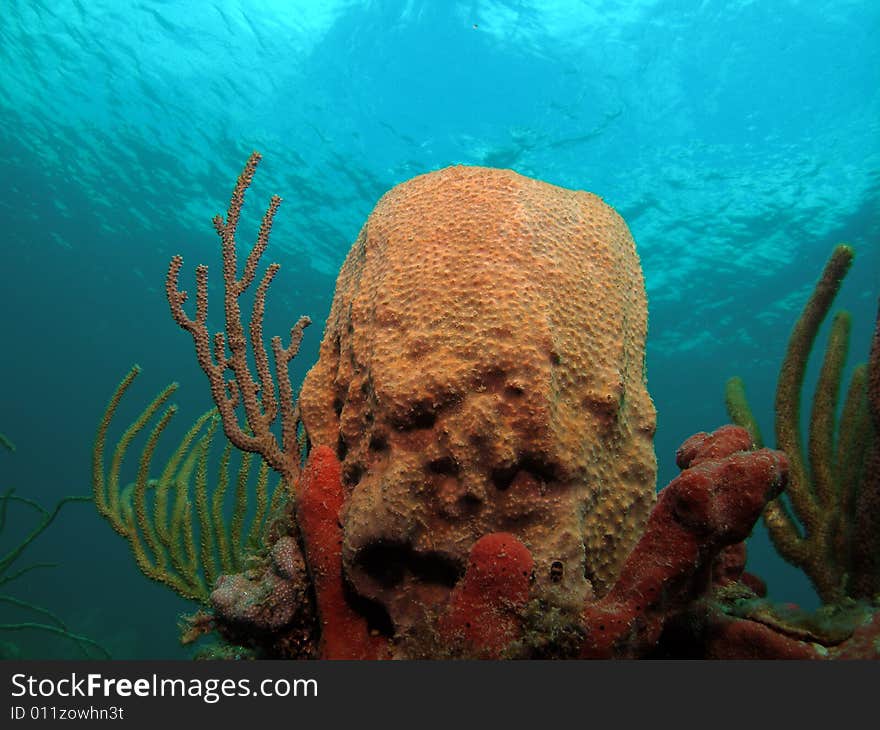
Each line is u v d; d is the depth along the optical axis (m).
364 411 2.08
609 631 1.50
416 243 2.28
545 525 1.85
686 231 18.56
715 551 1.54
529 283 2.12
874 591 2.29
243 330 2.47
